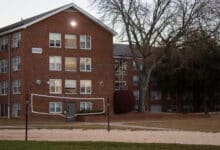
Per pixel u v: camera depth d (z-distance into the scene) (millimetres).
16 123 50781
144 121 55094
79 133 33375
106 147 22203
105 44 64562
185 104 84062
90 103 62812
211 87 80375
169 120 56812
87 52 63125
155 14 60812
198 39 61531
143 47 62031
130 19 60438
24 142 23969
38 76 59531
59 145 22641
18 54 59938
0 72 64500
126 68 80250
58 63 61000
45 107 59594
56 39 61031
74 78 61969
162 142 25578
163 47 62000
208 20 60625
